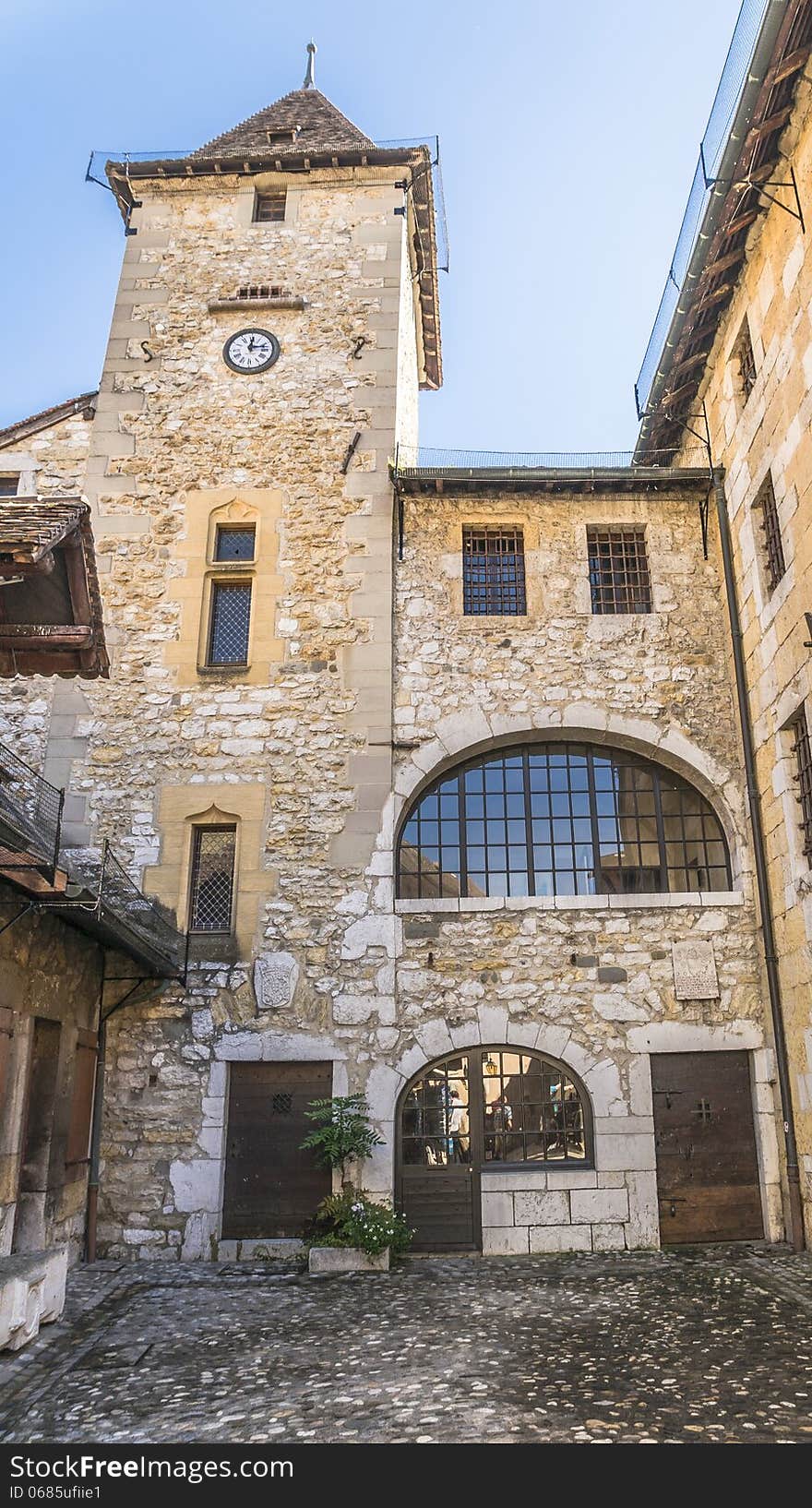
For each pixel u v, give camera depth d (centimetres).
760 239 988
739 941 1010
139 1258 936
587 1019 995
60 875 711
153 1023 1000
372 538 1138
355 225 1282
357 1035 991
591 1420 500
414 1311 740
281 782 1062
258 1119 984
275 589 1125
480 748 1087
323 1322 718
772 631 979
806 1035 905
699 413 1211
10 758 1063
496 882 1065
